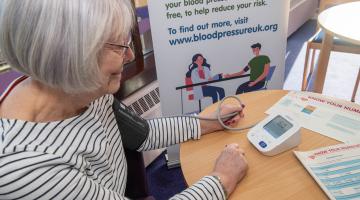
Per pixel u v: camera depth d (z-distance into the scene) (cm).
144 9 168
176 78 149
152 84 172
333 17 174
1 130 56
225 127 98
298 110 104
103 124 79
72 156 62
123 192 85
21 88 63
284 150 87
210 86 154
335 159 81
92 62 54
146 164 180
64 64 52
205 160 89
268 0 137
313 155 83
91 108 74
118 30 58
